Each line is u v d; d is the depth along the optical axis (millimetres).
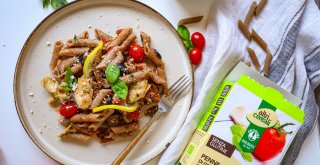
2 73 570
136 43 580
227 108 515
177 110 582
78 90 538
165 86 563
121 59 548
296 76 604
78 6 567
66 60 550
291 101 549
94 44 557
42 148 545
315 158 609
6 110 569
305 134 593
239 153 505
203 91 564
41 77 560
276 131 503
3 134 567
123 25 581
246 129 506
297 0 596
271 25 603
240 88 514
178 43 584
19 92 553
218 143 510
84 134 554
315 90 627
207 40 601
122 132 555
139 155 573
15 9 575
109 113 542
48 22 560
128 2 574
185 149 555
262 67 599
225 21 591
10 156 566
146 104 569
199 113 561
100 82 547
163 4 599
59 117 559
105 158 566
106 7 576
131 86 549
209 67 594
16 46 575
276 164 505
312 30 597
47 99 559
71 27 570
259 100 508
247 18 596
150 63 577
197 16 602
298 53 607
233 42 579
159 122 580
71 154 561
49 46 563
